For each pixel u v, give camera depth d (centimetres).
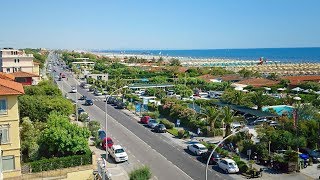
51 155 4391
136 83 12594
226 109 5772
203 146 5116
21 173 3981
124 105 8775
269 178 4181
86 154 4338
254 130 6156
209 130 6100
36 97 6206
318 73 18225
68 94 11081
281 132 5131
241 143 5191
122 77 14300
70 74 17225
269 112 6950
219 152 4916
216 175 4288
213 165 4681
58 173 4106
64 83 13825
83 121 6912
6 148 3922
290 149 4781
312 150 4975
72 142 4366
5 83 4172
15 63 11612
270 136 5078
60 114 5744
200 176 4241
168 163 4725
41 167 4062
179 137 6041
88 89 12262
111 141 5350
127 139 5919
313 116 5891
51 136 4341
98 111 8375
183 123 6919
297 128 5256
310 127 5284
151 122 6844
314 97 8775
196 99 9262
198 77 13475
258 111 7012
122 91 10456
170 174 4306
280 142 4975
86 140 4528
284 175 4291
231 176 4259
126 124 7050
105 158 4922
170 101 8125
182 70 16538
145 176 3700
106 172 4275
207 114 6331
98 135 5841
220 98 8862
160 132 6412
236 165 4381
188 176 4241
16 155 3969
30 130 4800
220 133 6075
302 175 4288
